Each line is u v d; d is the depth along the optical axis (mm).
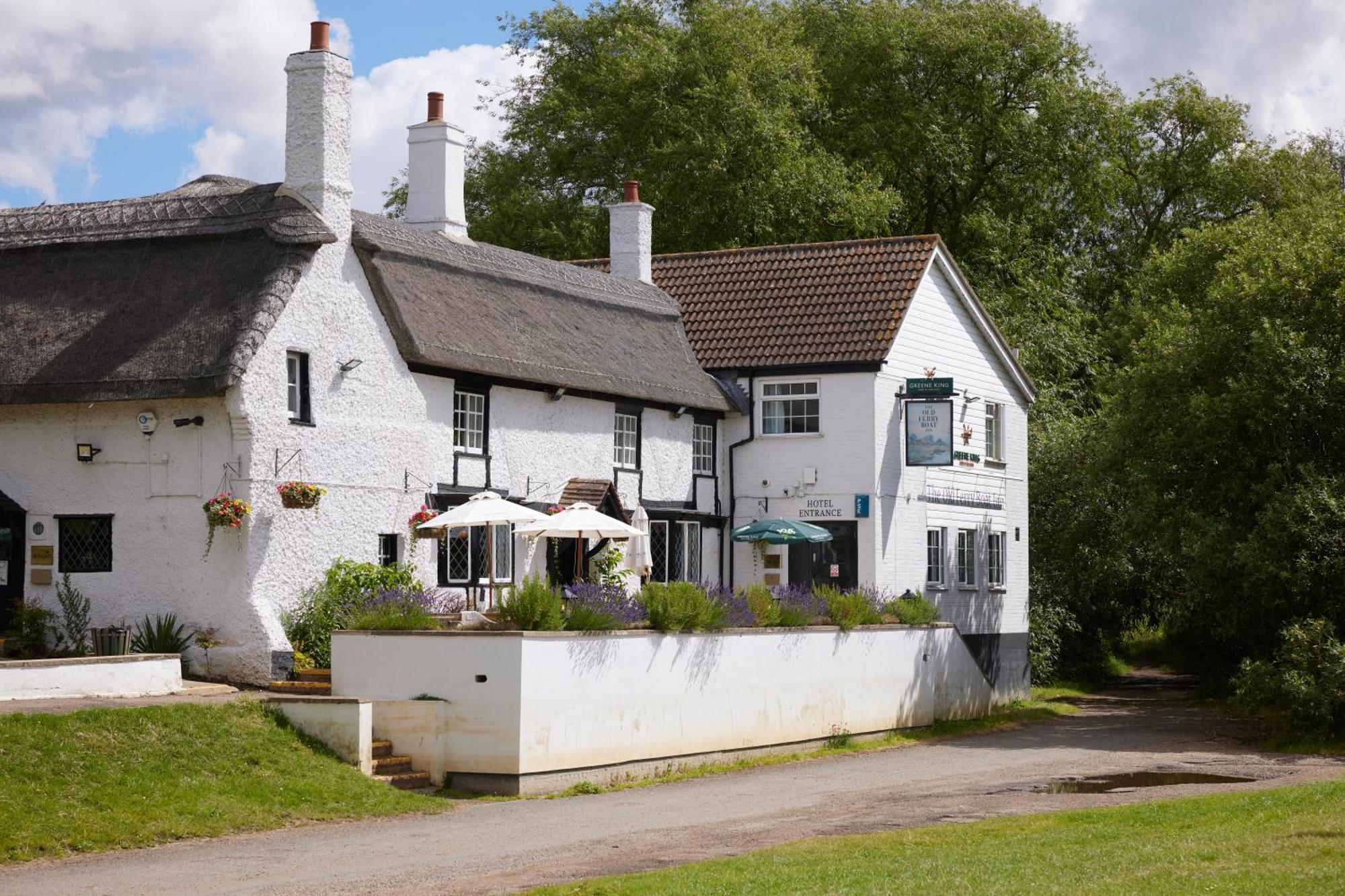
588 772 21234
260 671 22016
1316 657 27469
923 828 16469
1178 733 30016
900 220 54062
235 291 23031
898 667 29594
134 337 23016
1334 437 30531
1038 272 52656
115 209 25047
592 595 22609
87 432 23234
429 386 26047
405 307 25609
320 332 23719
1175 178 58031
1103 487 39875
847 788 21156
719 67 48156
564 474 29281
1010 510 39219
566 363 29094
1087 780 21750
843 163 50219
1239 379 31125
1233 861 13477
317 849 15719
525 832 16938
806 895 12297
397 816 18094
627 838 16438
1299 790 18688
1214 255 42812
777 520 33031
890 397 33844
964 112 53469
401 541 25203
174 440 22719
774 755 25312
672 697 23031
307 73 24219
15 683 19000
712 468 34250
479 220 52594
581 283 32781
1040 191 54344
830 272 35500
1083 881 12688
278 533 22688
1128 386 34375
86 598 23062
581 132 50906
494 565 25609
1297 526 28703
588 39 53188
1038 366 46594
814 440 33750
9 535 23422
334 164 24266
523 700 20141
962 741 28906
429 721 20391
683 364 33656
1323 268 31141
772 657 25500
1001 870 13305
